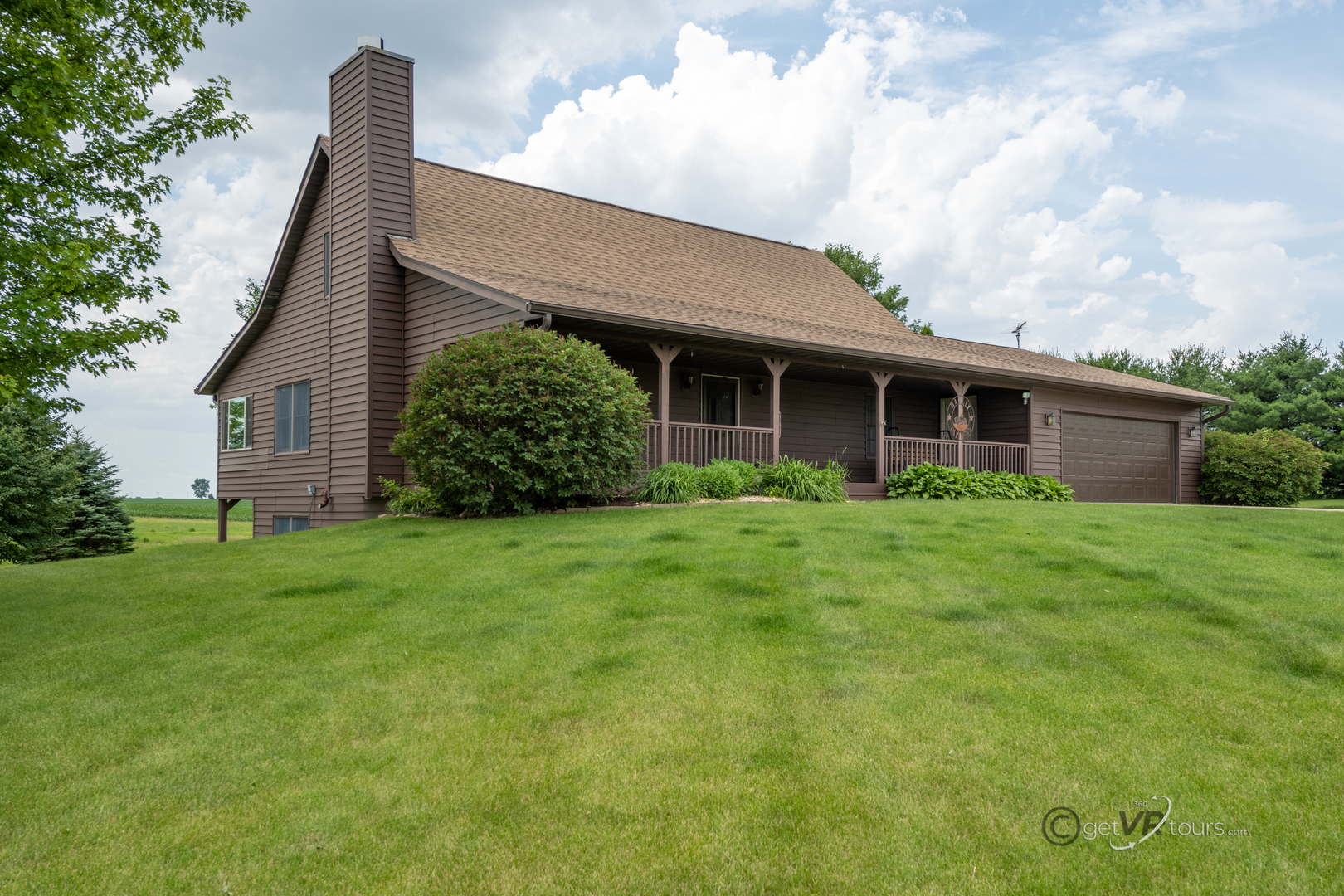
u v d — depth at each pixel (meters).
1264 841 2.92
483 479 10.00
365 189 13.05
